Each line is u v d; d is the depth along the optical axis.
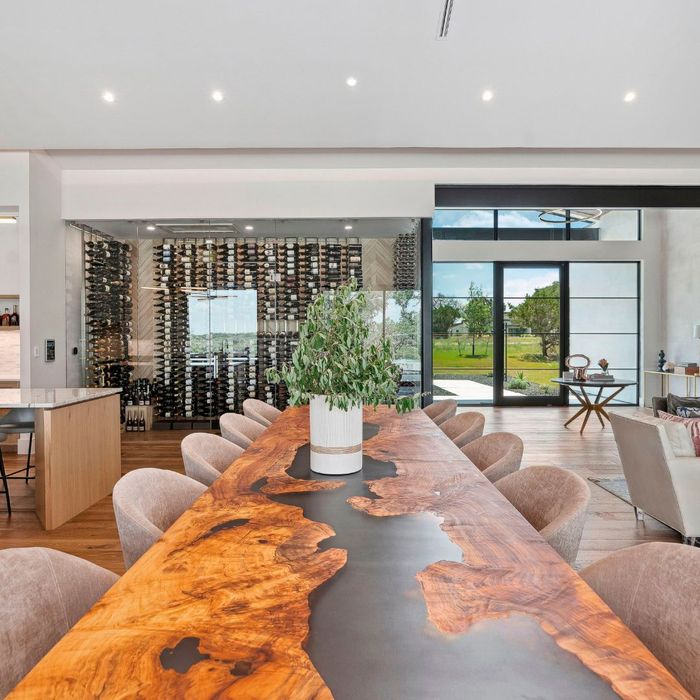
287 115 4.96
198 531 1.23
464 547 1.13
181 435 6.23
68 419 3.60
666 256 9.34
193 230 6.18
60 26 3.85
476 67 4.37
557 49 4.17
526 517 1.67
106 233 6.21
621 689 0.66
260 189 6.07
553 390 9.72
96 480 3.99
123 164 5.93
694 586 0.93
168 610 0.86
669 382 9.23
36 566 1.02
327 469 1.75
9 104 4.77
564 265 9.71
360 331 1.76
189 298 6.21
